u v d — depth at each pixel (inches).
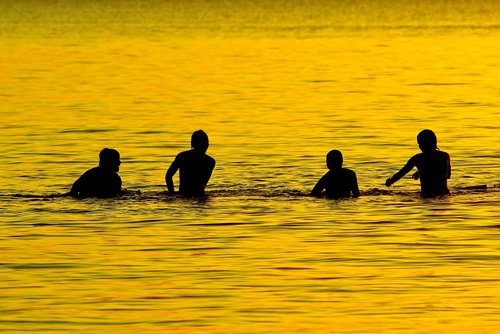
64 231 1967.3
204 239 1899.6
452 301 1494.8
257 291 1552.7
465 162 2822.3
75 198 2288.4
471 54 6766.7
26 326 1382.9
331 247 1836.9
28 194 2388.0
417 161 2346.2
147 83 4953.3
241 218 2081.7
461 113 3873.0
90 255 1781.5
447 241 1877.5
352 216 2095.2
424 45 7573.8
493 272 1654.8
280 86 4817.9
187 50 7027.6
